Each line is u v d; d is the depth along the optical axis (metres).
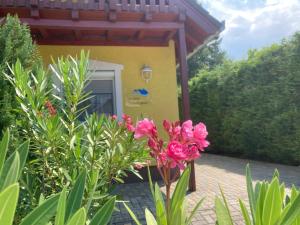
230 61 11.04
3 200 0.89
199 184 6.26
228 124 10.86
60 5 5.29
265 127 9.02
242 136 10.05
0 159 1.31
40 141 2.67
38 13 5.27
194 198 5.16
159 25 5.86
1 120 2.84
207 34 6.26
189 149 1.84
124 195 5.49
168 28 5.90
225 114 11.05
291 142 8.12
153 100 7.06
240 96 9.95
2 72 2.87
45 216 1.13
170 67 7.16
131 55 7.04
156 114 7.05
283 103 8.31
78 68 2.91
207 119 12.34
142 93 7.02
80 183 1.49
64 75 2.84
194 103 13.12
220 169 8.16
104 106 6.98
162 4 5.64
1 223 0.90
